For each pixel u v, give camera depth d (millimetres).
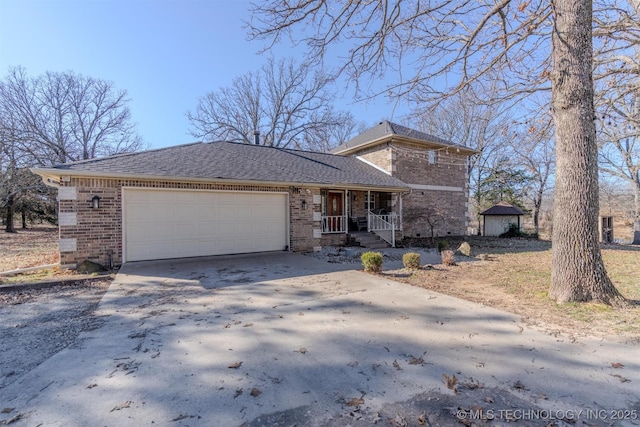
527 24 5824
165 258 9227
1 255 11445
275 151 15000
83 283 6859
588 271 5129
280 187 11156
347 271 8266
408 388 2834
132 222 8750
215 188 9891
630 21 6043
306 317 4770
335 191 15609
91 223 8172
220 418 2420
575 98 5148
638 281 7086
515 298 5738
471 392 2760
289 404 2602
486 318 4676
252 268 8508
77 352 3580
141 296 5891
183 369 3191
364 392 2775
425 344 3779
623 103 7754
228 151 12922
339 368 3209
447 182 18906
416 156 17625
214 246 9984
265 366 3252
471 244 15672
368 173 15414
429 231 18047
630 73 6504
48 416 2447
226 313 4945
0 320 4629
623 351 3516
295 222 11453
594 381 2914
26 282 6543
